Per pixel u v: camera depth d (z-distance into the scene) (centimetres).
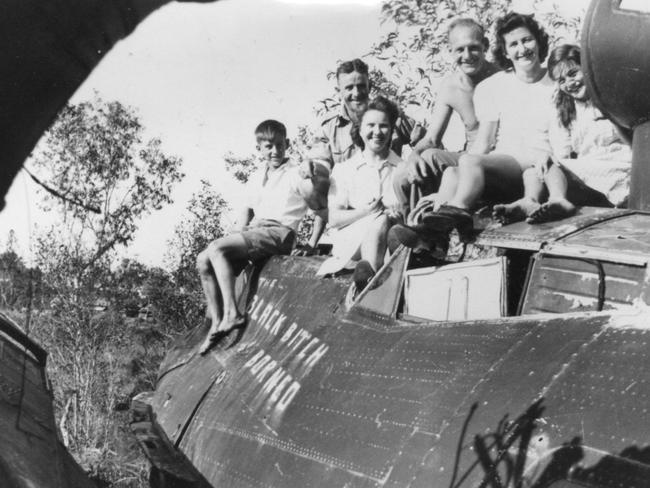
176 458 756
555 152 925
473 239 547
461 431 402
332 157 1145
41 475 448
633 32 509
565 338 407
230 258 911
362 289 668
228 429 683
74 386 1750
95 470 1527
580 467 324
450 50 1037
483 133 988
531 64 952
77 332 1772
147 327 1873
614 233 463
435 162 966
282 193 1150
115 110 1742
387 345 553
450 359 472
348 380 557
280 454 560
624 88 527
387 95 1316
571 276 456
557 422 354
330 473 482
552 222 517
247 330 852
